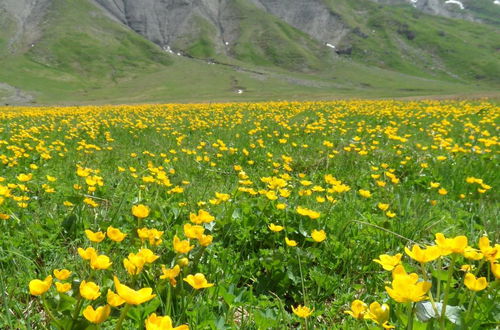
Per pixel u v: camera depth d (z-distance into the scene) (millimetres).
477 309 2074
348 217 4055
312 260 3143
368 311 1681
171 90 110375
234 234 3568
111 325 2145
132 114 22109
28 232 3480
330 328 2336
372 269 3207
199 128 13641
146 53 167375
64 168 7117
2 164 7141
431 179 6215
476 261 3107
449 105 23391
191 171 6867
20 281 2682
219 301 2588
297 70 167125
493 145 8703
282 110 22500
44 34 163625
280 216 3826
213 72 143000
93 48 157375
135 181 5797
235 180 6223
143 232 2574
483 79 169500
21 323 2234
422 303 1930
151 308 2139
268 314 2334
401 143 9570
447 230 3906
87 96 101125
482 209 4699
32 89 106938
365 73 161500
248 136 11469
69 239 3592
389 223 3879
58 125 16484
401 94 97875
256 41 191875
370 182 6266
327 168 6922
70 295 2158
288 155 8086
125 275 2645
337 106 24391
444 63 187250
